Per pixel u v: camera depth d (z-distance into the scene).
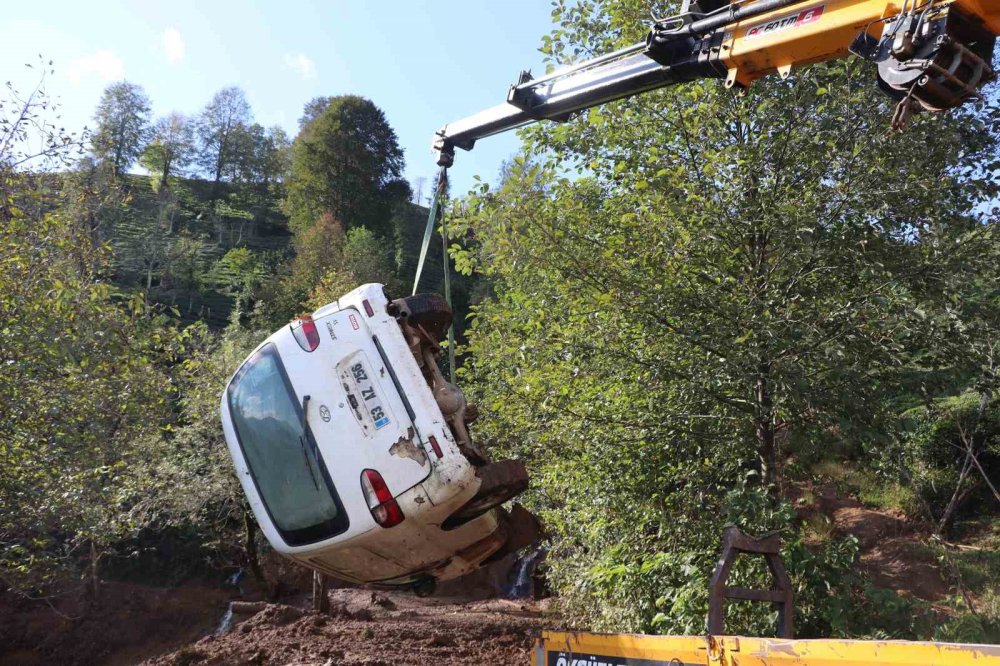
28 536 11.41
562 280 9.34
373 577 7.32
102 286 12.01
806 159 8.91
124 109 94.12
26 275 11.24
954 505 14.40
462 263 9.86
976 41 4.59
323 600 17.06
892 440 8.28
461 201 9.31
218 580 24.09
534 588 20.12
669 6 9.85
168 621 21.28
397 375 6.63
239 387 7.24
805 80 8.79
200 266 69.50
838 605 7.35
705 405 8.98
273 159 108.75
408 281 67.62
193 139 104.69
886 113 8.52
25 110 11.93
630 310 8.69
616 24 10.23
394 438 6.48
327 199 86.50
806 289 8.74
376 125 91.38
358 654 11.48
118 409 11.85
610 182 10.16
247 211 96.31
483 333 10.41
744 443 8.70
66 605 21.73
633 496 8.99
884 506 15.19
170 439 19.09
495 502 6.99
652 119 9.55
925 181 8.37
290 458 6.82
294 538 6.85
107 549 20.88
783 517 7.71
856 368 8.10
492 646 12.18
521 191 9.02
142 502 17.59
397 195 93.69
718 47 5.60
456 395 7.13
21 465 10.80
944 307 8.20
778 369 7.98
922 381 8.42
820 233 8.56
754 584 7.52
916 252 8.35
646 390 8.85
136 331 12.51
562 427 9.18
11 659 20.11
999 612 10.33
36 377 11.12
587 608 9.73
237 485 19.06
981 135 8.43
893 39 4.69
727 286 8.89
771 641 4.03
